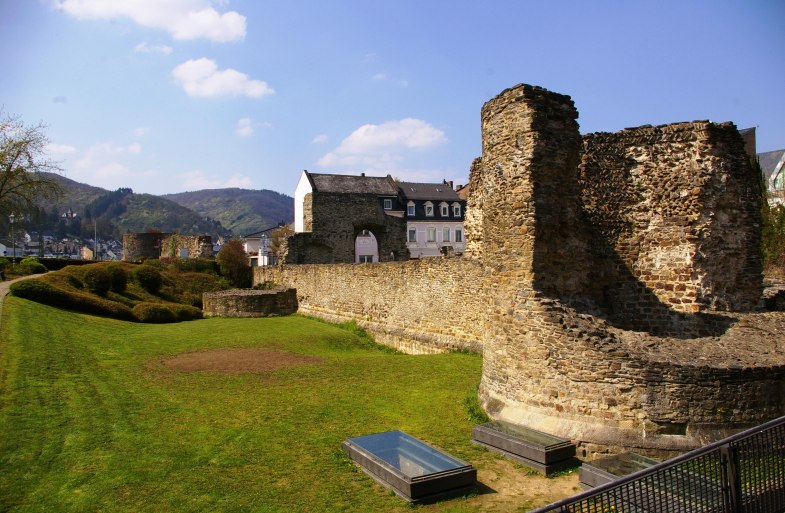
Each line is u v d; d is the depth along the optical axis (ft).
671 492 19.90
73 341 57.72
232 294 101.35
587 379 29.71
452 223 187.83
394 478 24.76
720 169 36.73
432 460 26.48
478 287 58.29
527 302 32.86
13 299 74.08
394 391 42.37
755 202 38.09
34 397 36.88
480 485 25.95
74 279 93.35
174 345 63.46
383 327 75.25
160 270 127.75
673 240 37.11
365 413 36.55
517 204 33.76
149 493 24.39
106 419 33.94
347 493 24.72
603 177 38.47
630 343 30.09
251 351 60.95
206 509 23.08
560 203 34.24
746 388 28.25
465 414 36.47
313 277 98.22
